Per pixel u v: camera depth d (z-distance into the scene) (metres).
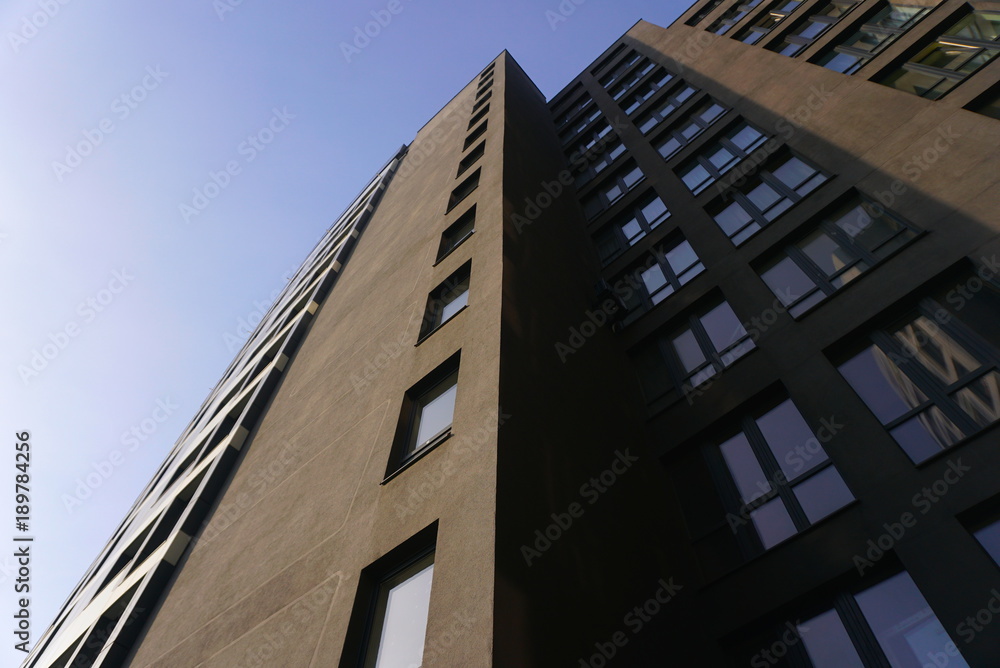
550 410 11.28
